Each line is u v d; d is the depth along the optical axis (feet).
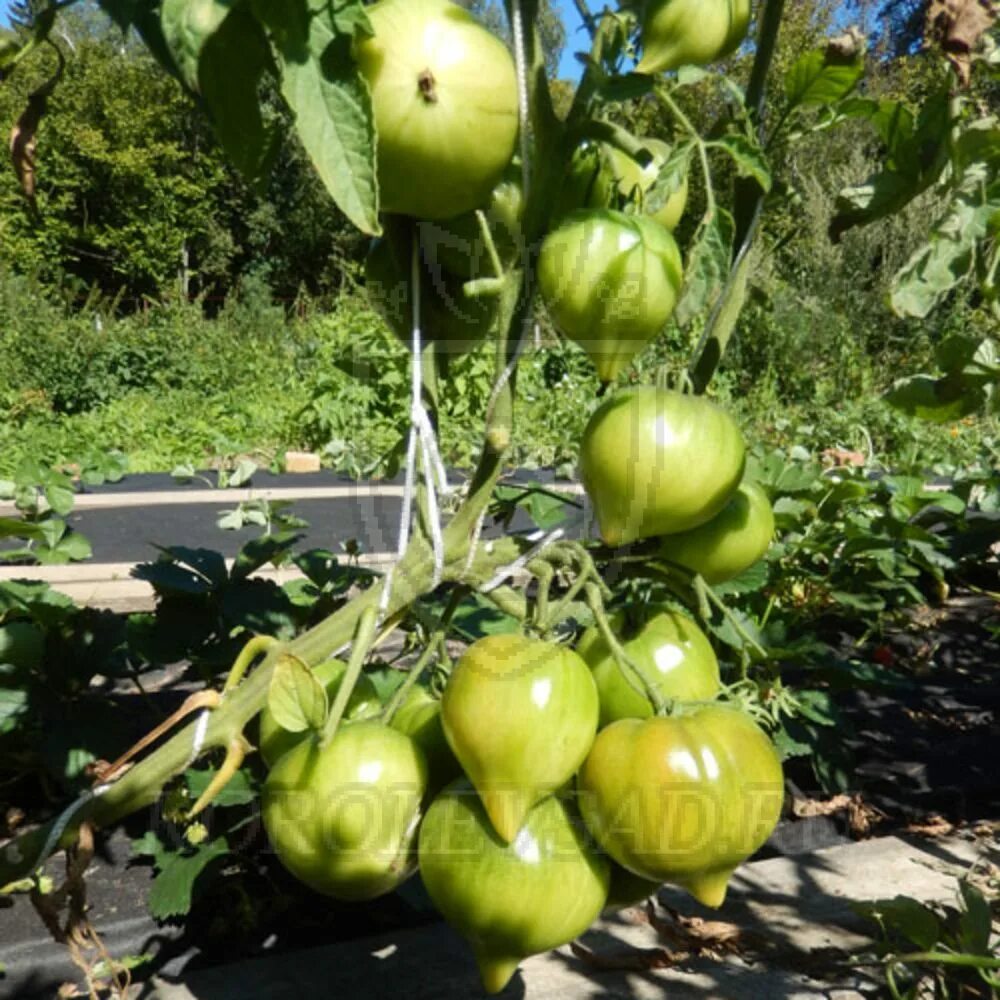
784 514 10.27
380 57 2.47
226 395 36.47
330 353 27.43
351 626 3.10
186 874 5.58
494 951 3.02
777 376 31.78
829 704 7.63
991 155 3.84
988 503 13.24
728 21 2.97
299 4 2.25
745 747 2.95
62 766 6.22
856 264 33.32
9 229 55.93
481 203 2.72
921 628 11.91
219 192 67.82
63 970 5.35
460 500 3.59
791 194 3.68
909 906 4.79
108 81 61.31
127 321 42.55
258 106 2.50
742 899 6.12
